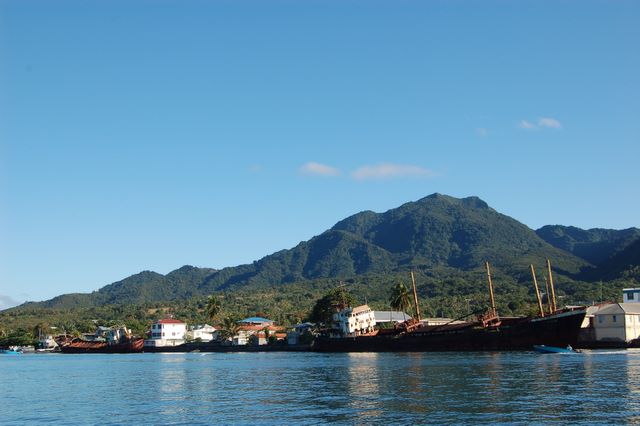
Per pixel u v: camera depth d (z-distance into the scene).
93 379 120.94
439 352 177.25
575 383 81.75
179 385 101.44
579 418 58.16
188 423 62.88
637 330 169.00
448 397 73.12
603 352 147.00
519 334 165.12
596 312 171.38
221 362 168.12
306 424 60.06
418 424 58.06
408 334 191.88
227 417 65.62
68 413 73.06
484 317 179.00
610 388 76.31
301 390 87.00
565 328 155.75
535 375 92.94
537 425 55.75
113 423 64.62
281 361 162.12
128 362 189.12
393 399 73.31
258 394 84.25
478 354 155.00
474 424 57.03
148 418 67.00
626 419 57.25
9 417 71.31
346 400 74.75
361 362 140.75
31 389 103.62
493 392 75.94
